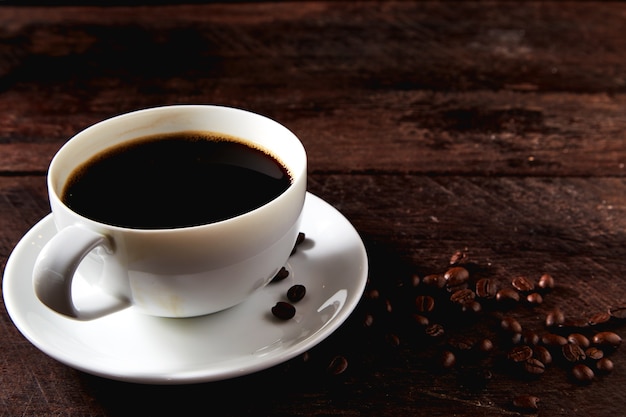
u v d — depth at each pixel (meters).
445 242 0.47
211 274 0.36
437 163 0.54
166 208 0.38
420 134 0.58
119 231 0.34
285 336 0.37
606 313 0.41
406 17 0.77
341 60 0.68
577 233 0.47
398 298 0.42
